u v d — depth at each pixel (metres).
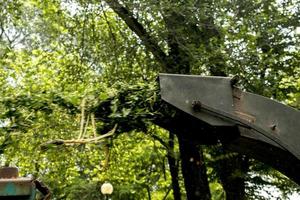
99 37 11.20
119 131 4.43
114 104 4.31
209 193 10.83
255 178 12.34
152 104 4.28
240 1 9.97
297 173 3.87
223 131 3.82
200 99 3.70
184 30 10.19
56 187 14.18
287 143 3.61
